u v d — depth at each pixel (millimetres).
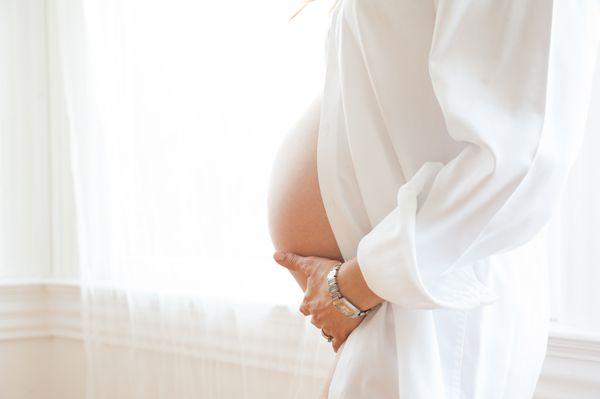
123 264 1933
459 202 710
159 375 1890
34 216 2256
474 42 711
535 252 946
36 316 2221
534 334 938
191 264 1812
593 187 1213
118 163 1926
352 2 814
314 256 924
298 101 1631
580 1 783
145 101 1861
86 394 2076
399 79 789
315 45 1605
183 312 1828
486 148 674
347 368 804
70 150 2078
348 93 820
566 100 759
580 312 1241
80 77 2012
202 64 1762
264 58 1669
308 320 1557
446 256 731
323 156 857
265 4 1662
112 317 1979
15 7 2230
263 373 1699
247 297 1717
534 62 693
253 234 1714
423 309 734
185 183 1808
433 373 771
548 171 719
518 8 698
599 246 1213
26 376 2236
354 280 789
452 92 697
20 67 2236
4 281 2186
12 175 2244
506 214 731
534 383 940
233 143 1720
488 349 872
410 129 792
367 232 846
